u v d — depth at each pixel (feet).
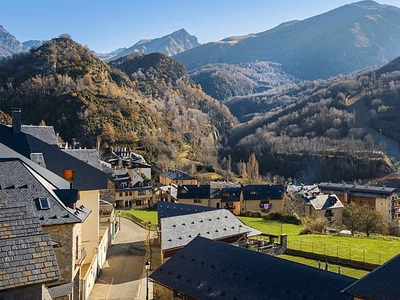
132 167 367.86
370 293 61.36
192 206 180.04
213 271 94.99
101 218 160.86
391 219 322.55
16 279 38.58
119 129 440.86
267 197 281.33
